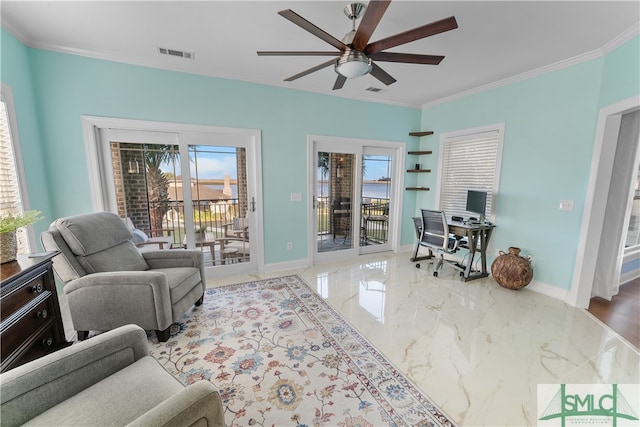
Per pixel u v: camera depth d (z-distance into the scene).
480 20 2.08
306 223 3.98
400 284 3.38
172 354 2.00
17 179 2.21
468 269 3.46
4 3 1.89
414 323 2.46
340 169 4.23
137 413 0.94
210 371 1.83
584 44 2.46
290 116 3.67
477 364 1.93
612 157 2.61
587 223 2.71
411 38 1.65
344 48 1.83
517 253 3.23
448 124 4.22
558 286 3.00
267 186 3.65
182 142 3.16
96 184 2.83
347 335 2.27
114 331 1.21
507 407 1.57
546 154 3.05
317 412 1.52
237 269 3.67
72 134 2.68
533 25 2.15
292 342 2.17
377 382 1.75
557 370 1.87
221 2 1.90
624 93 2.31
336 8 1.95
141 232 3.19
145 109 2.92
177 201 3.45
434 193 4.56
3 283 1.25
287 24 2.17
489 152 3.71
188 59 2.84
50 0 1.86
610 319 2.55
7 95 2.13
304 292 3.12
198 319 2.50
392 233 4.89
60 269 1.99
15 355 1.34
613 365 1.92
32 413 0.94
